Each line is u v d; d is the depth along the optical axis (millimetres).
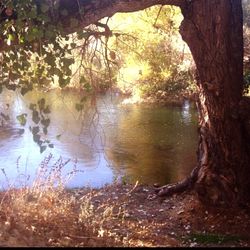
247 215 7523
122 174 11266
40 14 5246
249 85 11688
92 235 5855
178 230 7242
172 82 20984
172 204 8391
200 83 7809
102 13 6512
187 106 19359
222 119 7684
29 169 11344
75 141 13828
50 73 5586
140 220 7531
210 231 7219
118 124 16188
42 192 6938
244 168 7816
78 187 9961
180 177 11094
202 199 7793
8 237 4996
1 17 5410
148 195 9125
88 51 7363
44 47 5688
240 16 7727
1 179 10469
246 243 6605
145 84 20938
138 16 12922
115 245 5594
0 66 5539
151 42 19781
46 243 5121
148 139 14453
